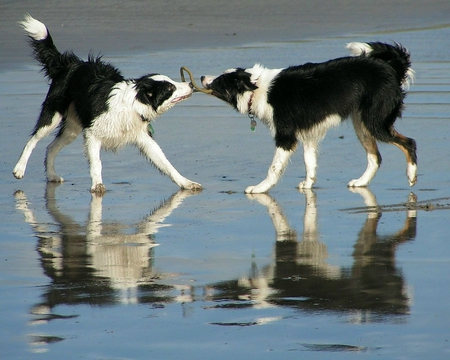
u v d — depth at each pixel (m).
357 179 13.12
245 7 42.81
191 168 14.56
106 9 42.34
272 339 6.78
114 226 10.72
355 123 13.22
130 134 13.24
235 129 17.84
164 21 38.59
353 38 32.56
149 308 7.52
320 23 37.81
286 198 12.33
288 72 13.10
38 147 16.42
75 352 6.57
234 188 13.11
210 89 13.43
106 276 8.52
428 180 13.16
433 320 7.14
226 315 7.32
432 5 42.81
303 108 12.89
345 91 12.88
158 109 13.02
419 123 17.56
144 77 13.10
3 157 15.59
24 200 12.38
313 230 10.36
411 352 6.50
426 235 9.98
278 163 12.84
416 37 32.34
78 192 12.95
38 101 20.91
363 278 8.33
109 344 6.72
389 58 13.24
